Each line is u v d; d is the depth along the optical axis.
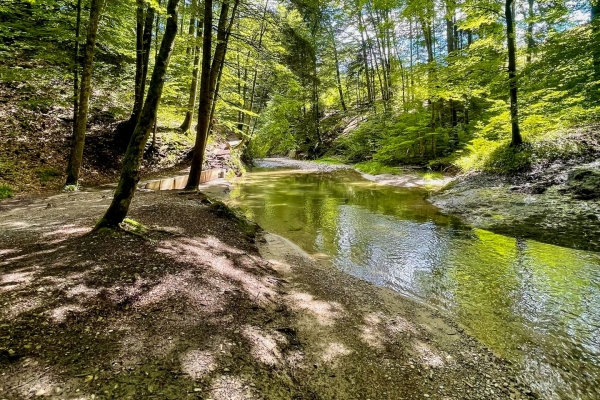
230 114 26.42
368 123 27.08
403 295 5.20
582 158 9.98
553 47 10.88
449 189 12.73
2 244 4.79
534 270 5.96
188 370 2.67
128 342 2.89
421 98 18.59
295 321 4.05
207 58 9.92
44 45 11.35
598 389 3.16
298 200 12.94
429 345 3.81
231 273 4.82
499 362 3.55
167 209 7.64
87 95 10.20
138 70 15.05
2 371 2.36
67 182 10.28
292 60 10.60
